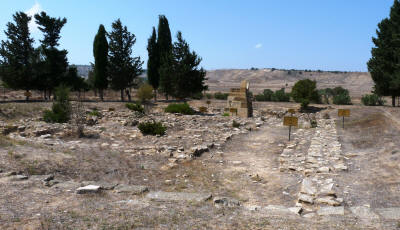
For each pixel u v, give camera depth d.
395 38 39.06
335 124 25.78
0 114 25.98
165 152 13.70
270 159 13.52
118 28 48.94
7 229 4.96
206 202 7.29
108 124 23.95
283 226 5.66
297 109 41.53
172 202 7.15
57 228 5.14
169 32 53.16
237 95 33.19
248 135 20.47
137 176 10.13
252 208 6.97
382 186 8.78
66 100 23.81
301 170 11.17
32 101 40.88
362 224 5.82
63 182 8.36
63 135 17.59
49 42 44.06
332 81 194.38
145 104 41.00
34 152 11.14
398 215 6.29
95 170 10.19
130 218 5.80
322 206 7.33
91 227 5.27
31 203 6.40
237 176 10.72
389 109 36.38
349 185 9.15
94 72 49.62
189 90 47.16
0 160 9.51
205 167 11.91
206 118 28.45
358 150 14.69
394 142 15.08
